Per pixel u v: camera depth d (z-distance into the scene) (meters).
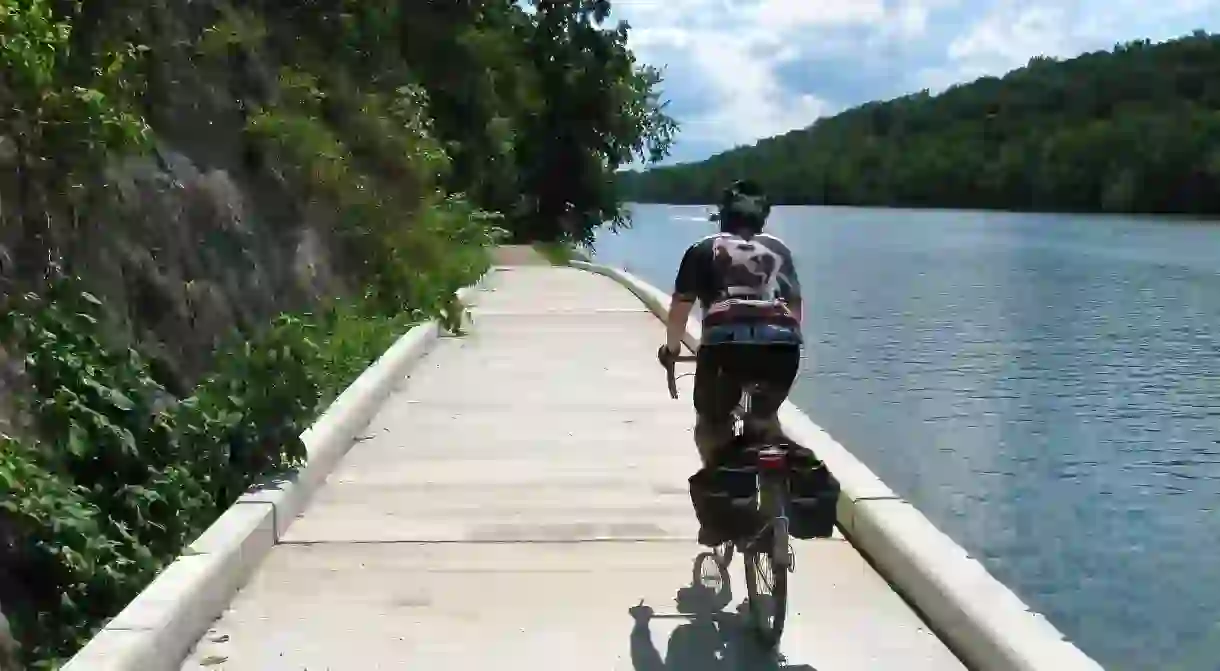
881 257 75.94
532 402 10.17
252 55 11.77
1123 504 15.30
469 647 5.04
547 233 50.75
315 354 7.68
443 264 15.58
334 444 7.94
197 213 9.04
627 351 13.22
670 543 6.40
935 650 5.00
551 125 49.81
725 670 4.82
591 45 49.47
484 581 5.80
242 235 9.66
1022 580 11.88
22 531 5.00
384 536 6.46
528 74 47.03
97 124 6.97
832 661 4.89
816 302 45.53
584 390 10.76
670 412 9.78
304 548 6.25
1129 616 10.74
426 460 8.12
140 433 6.17
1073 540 13.45
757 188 5.36
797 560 6.07
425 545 6.32
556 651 5.00
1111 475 17.11
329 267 12.12
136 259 7.56
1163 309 43.25
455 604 5.51
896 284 54.69
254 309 9.27
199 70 10.35
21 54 6.52
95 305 6.69
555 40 49.19
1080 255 77.50
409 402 10.15
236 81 11.16
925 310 42.62
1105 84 195.75
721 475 4.86
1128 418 21.98
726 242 5.17
